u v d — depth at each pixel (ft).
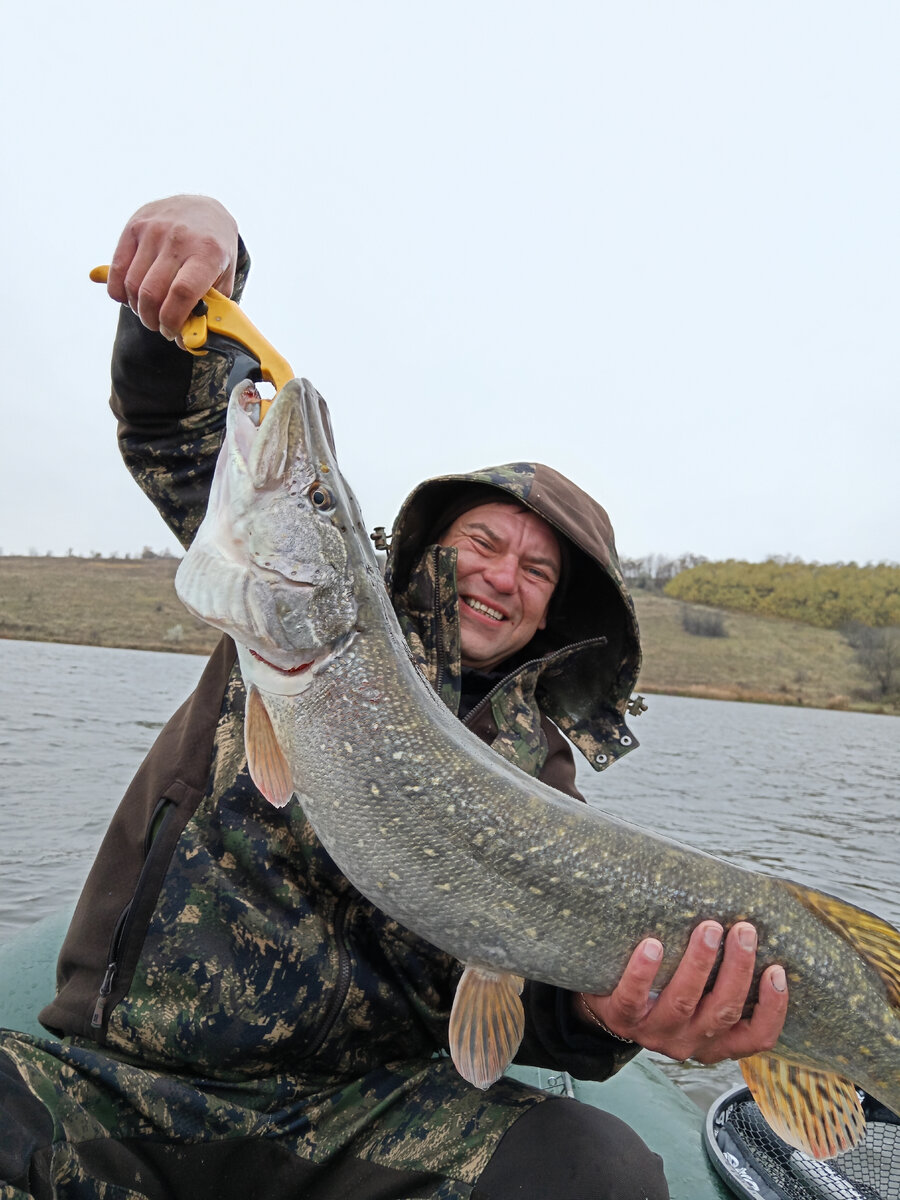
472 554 2.84
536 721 2.67
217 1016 2.01
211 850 2.13
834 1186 2.57
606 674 3.15
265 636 2.07
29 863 5.78
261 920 2.08
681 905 2.08
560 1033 2.27
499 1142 2.04
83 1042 2.04
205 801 2.17
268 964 2.06
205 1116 2.00
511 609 2.86
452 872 2.01
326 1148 2.08
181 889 2.07
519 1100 2.18
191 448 2.59
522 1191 1.93
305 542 2.10
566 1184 1.93
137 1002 2.01
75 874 5.62
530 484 2.83
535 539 2.87
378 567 2.24
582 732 3.15
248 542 2.10
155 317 2.12
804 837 9.91
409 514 2.82
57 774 8.51
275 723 2.09
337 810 2.02
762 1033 2.08
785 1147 2.78
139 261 2.12
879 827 10.90
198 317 2.12
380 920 2.26
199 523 2.60
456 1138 2.07
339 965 2.13
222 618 2.07
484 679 2.93
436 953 2.30
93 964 2.10
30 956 3.25
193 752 2.24
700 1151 2.89
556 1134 2.04
